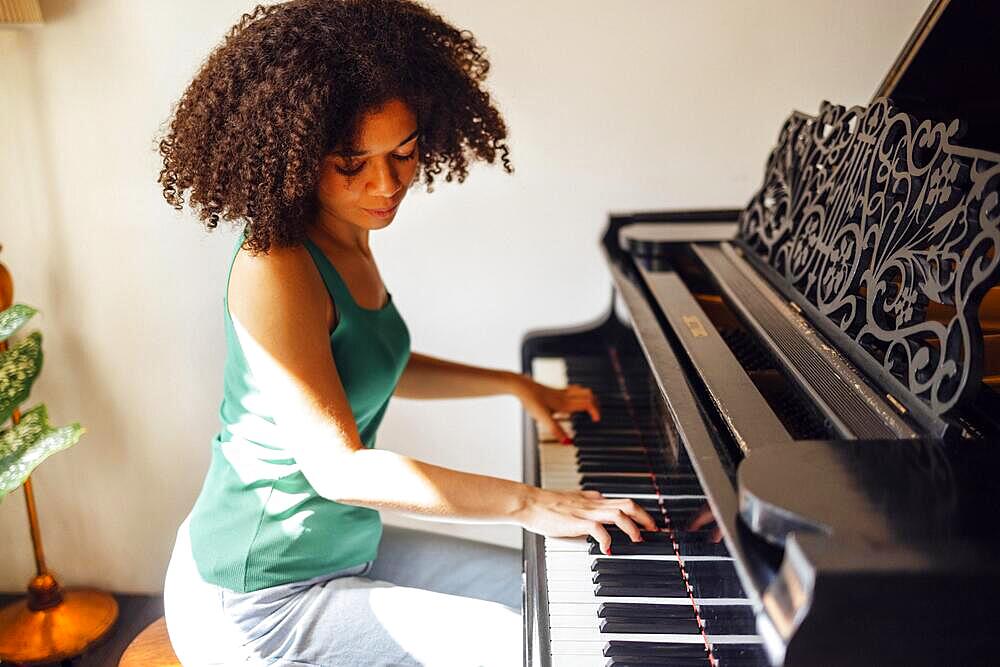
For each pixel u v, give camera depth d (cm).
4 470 219
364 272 176
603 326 244
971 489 99
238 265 158
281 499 167
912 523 93
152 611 290
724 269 191
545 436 203
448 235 276
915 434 115
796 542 91
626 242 222
